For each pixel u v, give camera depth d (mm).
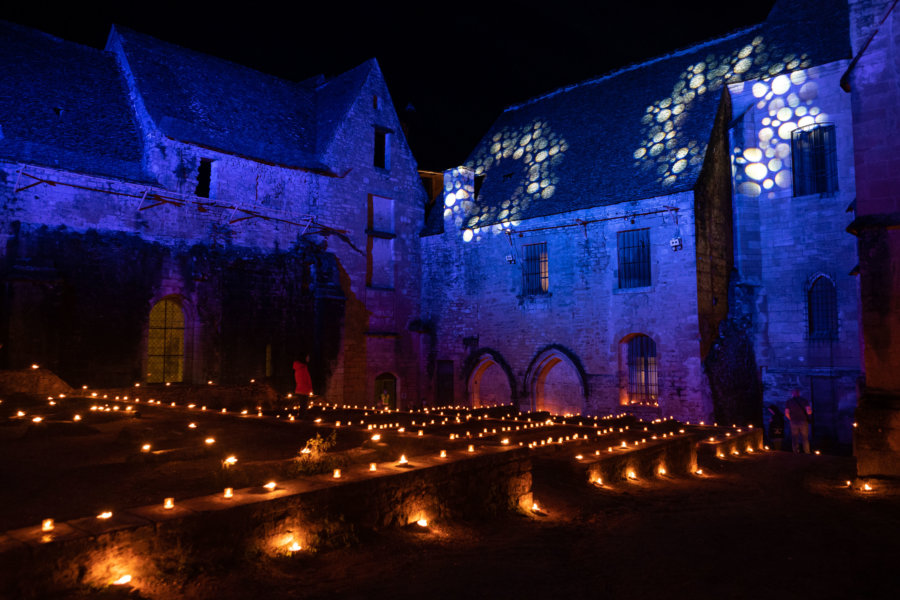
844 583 6250
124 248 21641
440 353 30484
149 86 24234
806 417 17922
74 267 20469
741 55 25391
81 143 21766
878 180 11812
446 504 7691
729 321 23594
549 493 9555
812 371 22375
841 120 22344
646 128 26281
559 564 6578
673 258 23016
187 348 23391
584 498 9461
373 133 30016
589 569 6488
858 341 21484
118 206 21625
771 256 23734
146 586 4945
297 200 26719
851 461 14328
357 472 7148
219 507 5617
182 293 22953
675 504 9602
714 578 6336
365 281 28984
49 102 22125
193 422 12977
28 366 18922
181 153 23266
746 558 6996
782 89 23734
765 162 24016
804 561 6918
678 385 22594
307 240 26844
